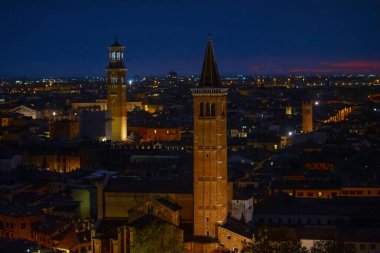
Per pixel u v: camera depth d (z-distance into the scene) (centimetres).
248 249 19675
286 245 19550
